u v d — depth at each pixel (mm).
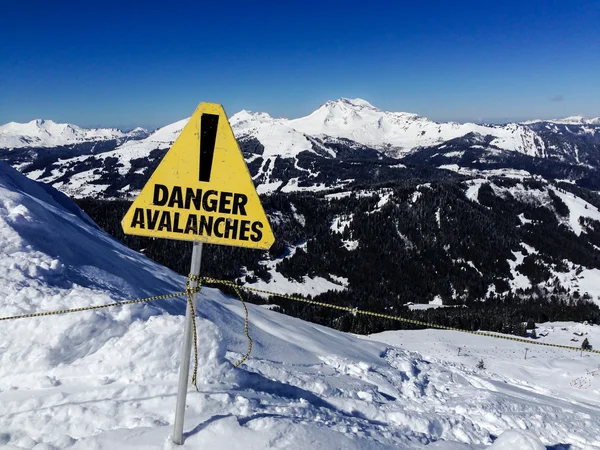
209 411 4047
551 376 29859
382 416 6023
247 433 3582
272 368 6844
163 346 4879
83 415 3797
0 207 7574
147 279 10289
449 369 12938
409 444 4715
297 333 11773
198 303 10164
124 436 3477
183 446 3330
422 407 7586
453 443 5195
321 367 8938
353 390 7238
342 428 4480
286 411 4566
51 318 4895
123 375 4582
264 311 13984
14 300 5148
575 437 7141
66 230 9375
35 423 3717
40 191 14617
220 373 4992
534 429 7191
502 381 13516
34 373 4523
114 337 5000
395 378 9625
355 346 13062
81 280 6980
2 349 4633
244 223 3066
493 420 7320
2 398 4172
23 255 6457
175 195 3033
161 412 3934
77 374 4586
